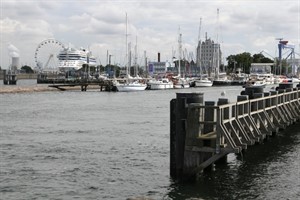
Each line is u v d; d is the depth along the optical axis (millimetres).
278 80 175625
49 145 34469
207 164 20688
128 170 25203
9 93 125625
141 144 34438
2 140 37344
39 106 79438
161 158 28641
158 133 41125
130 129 44500
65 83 154500
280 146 30141
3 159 28781
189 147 20750
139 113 63875
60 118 57188
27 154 30516
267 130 28484
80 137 38906
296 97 40531
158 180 22688
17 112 66625
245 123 24688
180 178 21219
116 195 20344
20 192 21047
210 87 155500
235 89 141375
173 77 159750
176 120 20969
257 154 27906
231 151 20062
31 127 47094
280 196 19141
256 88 30391
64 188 21656
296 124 39094
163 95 114062
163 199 19438
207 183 21375
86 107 76500
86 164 27031
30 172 25000
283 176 22406
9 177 23859
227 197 19234
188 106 20656
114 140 36812
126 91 131875
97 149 32375
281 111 34281
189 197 19406
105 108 73750
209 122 20531
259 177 22328
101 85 138375
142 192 20625
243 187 20641
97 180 23062
